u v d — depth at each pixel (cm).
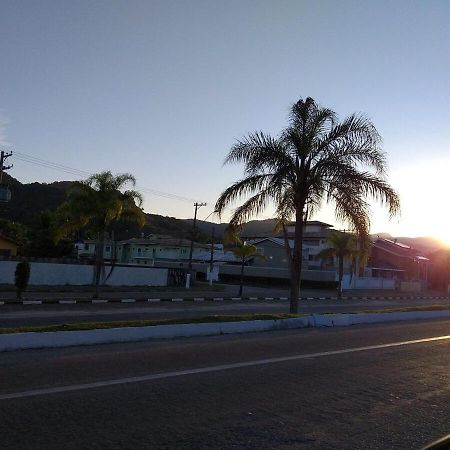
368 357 1076
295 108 1892
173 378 791
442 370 969
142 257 8231
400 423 629
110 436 532
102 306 2388
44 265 3422
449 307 2561
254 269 6059
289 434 569
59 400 643
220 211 1925
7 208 8869
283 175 1848
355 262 5912
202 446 519
